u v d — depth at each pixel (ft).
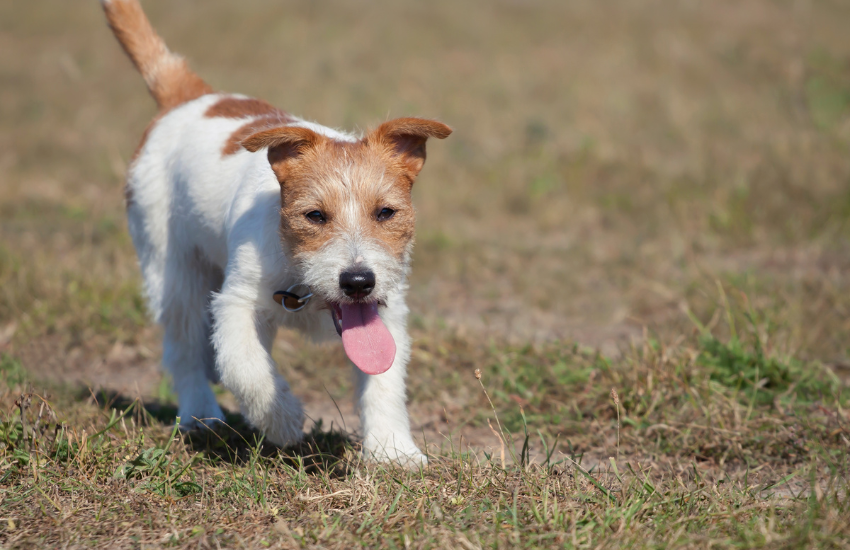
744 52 78.79
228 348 19.93
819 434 22.11
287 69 79.10
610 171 53.57
